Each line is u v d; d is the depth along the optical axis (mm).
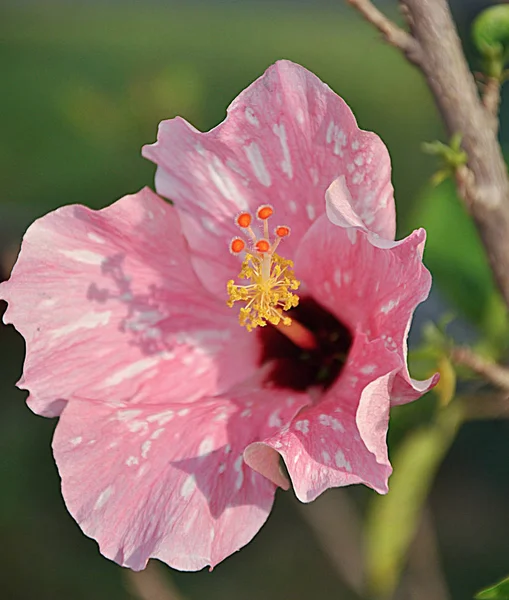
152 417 503
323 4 2207
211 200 519
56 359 508
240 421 510
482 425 1003
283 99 498
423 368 569
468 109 508
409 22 508
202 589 921
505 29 522
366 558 621
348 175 496
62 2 2320
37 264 509
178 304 527
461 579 863
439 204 642
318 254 516
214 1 2410
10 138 1411
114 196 1166
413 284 474
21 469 1010
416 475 607
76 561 944
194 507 487
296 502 726
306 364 533
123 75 1721
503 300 523
